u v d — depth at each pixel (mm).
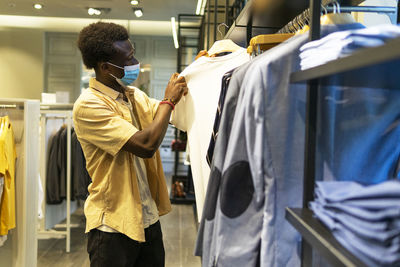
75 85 8422
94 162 1468
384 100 792
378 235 482
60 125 3920
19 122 2518
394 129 811
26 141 2518
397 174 805
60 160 3541
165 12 6461
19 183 2512
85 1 5852
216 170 916
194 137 1527
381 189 492
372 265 494
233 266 855
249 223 856
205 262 907
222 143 927
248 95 836
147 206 1541
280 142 834
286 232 833
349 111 809
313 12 809
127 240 1439
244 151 856
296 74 726
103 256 1430
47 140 3586
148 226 1536
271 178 827
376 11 1187
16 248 2512
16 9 6348
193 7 6109
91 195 1470
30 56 8141
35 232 2688
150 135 1385
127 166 1434
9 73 8117
